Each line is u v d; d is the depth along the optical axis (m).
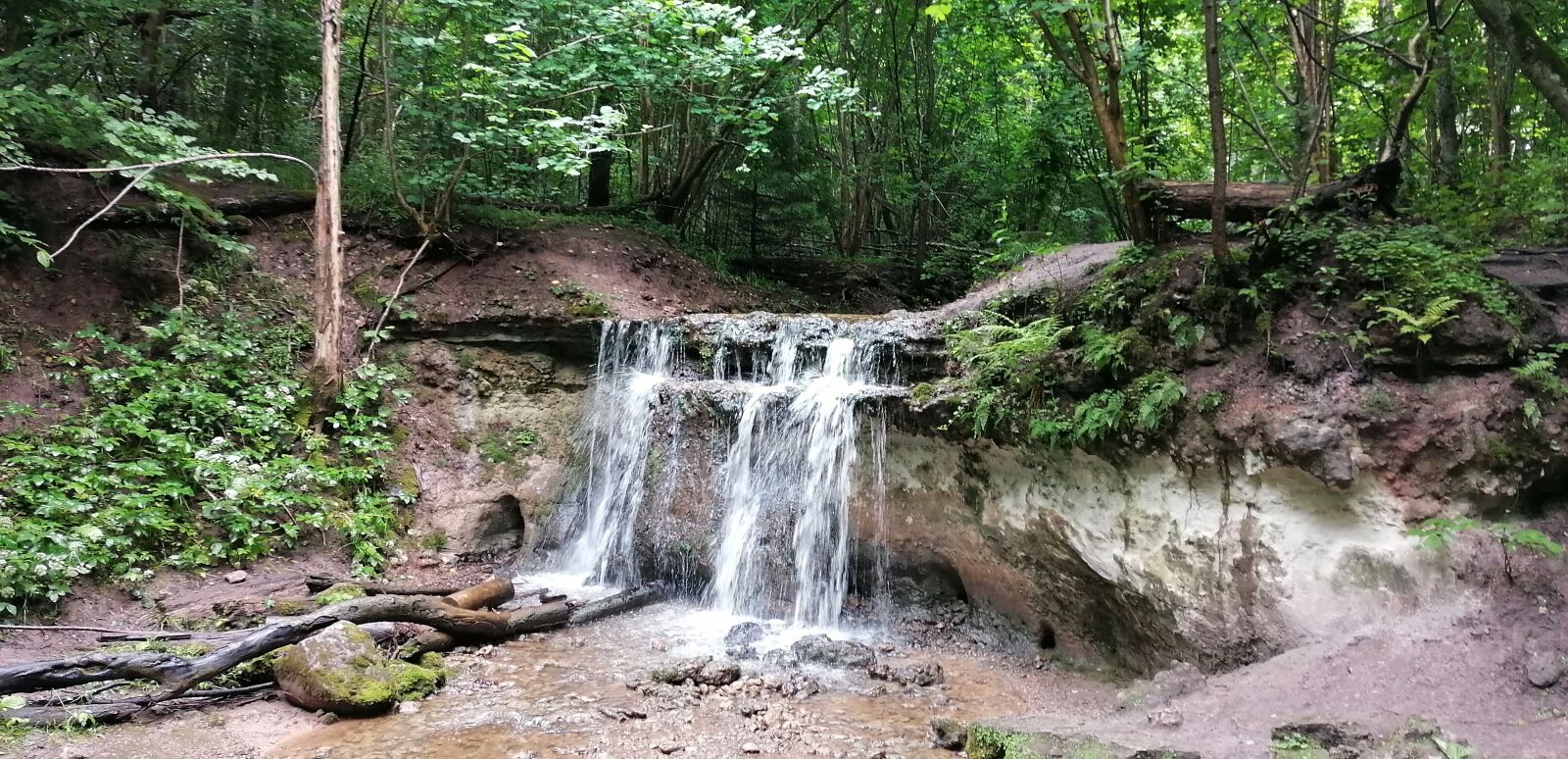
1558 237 6.06
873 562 7.09
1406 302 4.54
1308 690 3.99
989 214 13.59
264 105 12.16
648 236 11.95
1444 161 8.18
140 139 7.99
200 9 10.70
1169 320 5.11
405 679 5.29
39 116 8.17
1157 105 11.07
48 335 7.90
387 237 10.14
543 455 9.07
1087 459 5.41
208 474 7.31
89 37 10.82
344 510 7.92
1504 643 3.86
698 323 8.62
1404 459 4.30
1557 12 6.07
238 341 8.49
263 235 9.75
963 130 14.56
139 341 8.28
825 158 14.70
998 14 9.76
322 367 8.42
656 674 5.56
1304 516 4.48
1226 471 4.73
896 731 4.77
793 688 5.39
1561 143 7.16
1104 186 10.84
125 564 6.41
